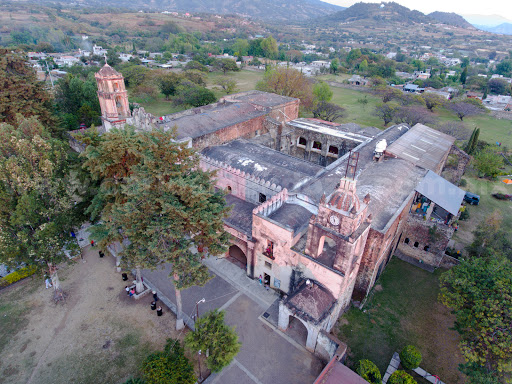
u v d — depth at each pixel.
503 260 30.11
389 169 43.91
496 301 26.42
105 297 36.31
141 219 28.62
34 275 38.31
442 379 29.11
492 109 114.75
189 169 31.61
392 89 115.38
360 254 32.09
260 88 94.94
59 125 68.81
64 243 34.25
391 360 30.19
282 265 34.31
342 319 34.16
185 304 35.56
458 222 51.00
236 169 43.28
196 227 29.17
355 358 30.34
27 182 31.39
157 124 46.34
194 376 25.94
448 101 109.25
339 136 58.19
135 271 39.81
